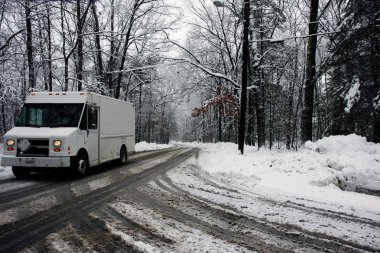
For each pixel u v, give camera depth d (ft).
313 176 33.35
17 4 59.31
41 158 32.58
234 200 24.95
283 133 117.60
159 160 57.16
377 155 33.24
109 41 86.53
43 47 66.18
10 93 57.00
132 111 54.34
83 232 16.87
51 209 21.57
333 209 23.06
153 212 20.93
